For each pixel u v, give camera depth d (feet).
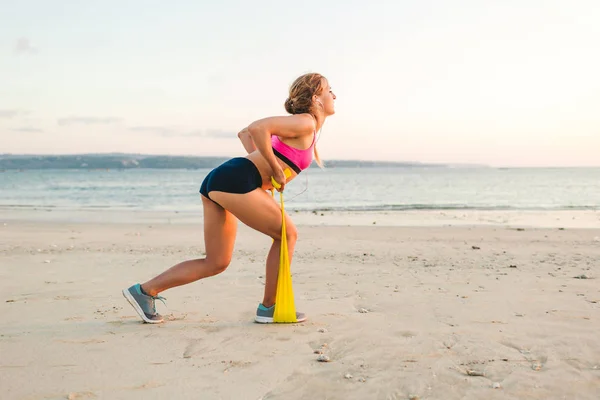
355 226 43.57
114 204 85.25
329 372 9.73
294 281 19.19
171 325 13.03
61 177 350.43
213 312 14.48
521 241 32.37
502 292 16.87
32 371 9.75
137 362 10.26
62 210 68.18
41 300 15.93
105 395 8.66
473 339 11.71
